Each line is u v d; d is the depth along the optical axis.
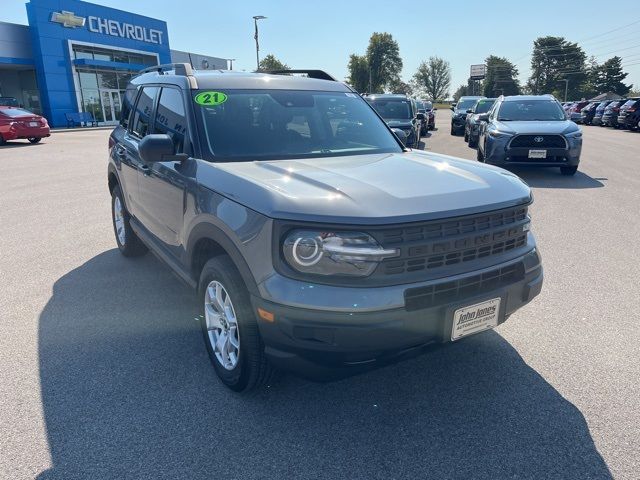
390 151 3.86
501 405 2.87
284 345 2.46
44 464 2.44
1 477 2.35
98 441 2.60
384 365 2.55
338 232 2.36
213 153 3.33
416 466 2.41
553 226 6.66
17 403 2.92
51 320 4.00
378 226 2.34
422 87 130.25
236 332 2.90
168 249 3.88
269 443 2.58
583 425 2.69
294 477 2.35
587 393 2.97
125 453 2.52
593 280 4.73
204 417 2.79
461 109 24.53
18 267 5.25
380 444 2.57
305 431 2.67
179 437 2.63
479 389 3.03
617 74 116.94
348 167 3.12
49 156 15.58
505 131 10.45
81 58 33.41
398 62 101.69
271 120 3.69
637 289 4.50
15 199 8.75
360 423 2.73
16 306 4.27
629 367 3.23
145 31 38.16
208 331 3.16
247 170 2.98
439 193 2.65
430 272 2.48
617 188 9.37
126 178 4.79
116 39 35.72
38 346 3.59
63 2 32.03
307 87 4.17
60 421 2.76
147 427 2.71
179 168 3.38
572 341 3.58
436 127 32.62
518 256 2.82
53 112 32.38
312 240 2.37
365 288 2.36
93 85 34.75
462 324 2.57
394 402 2.92
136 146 4.42
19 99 35.50
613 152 16.03
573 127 10.41
